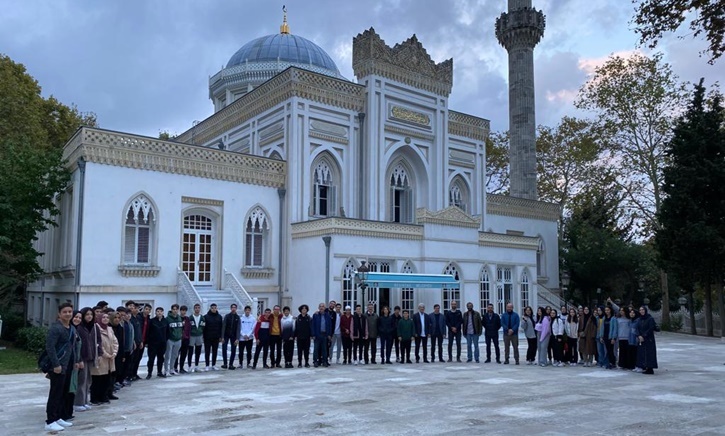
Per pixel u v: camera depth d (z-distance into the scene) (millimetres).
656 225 42812
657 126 43062
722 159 35438
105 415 11398
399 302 30062
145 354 23422
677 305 49500
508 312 21281
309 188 31094
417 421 10836
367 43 33500
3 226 25219
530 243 37906
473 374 17875
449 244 32250
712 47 10547
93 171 25109
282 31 50000
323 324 19656
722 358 23375
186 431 10023
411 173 35750
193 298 25312
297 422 10734
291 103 30922
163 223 26906
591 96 44938
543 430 10117
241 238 29328
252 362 21172
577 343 21234
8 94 35188
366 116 33312
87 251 24703
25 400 13156
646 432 10023
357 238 28656
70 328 10719
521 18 44812
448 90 37062
